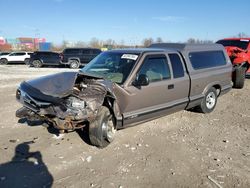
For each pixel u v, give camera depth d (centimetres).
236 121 723
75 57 2544
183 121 707
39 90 486
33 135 584
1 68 2439
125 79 547
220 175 443
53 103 464
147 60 591
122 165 466
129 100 542
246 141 587
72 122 484
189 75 686
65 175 432
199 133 626
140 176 433
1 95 991
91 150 520
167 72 632
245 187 414
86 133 592
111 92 507
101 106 518
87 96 485
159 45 764
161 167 463
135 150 524
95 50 2561
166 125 671
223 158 502
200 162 485
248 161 495
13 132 600
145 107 586
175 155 508
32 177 424
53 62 2633
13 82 1371
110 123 539
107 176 431
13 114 732
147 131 625
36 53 2638
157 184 412
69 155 497
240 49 1188
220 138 600
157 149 532
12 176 425
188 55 706
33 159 480
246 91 1138
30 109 488
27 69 2345
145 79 542
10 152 504
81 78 552
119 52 631
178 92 656
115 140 566
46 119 499
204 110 769
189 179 429
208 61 773
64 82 505
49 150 515
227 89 847
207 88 752
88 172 441
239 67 1158
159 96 606
